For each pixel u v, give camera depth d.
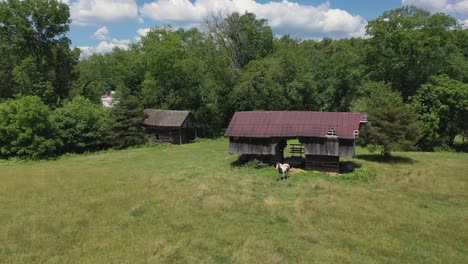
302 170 34.41
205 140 63.16
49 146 47.06
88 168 38.22
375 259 15.31
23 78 57.47
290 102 65.12
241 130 36.28
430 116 48.38
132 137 54.84
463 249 16.50
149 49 65.50
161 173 33.50
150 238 17.16
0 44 58.53
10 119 46.88
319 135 33.50
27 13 57.78
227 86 67.94
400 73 55.91
